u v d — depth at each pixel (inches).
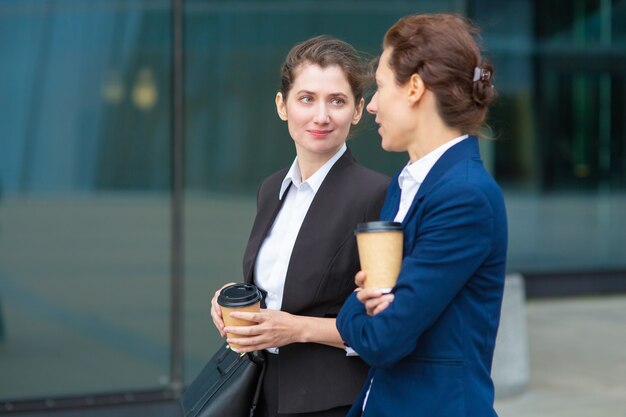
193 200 288.8
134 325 285.0
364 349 95.5
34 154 275.3
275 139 294.8
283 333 114.3
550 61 447.2
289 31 294.4
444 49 96.9
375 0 301.0
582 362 331.0
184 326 288.7
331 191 122.0
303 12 295.0
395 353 94.0
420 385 96.9
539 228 454.6
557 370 319.3
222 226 291.4
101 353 282.2
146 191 285.0
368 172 123.3
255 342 113.3
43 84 275.3
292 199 127.6
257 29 291.9
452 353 96.4
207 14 287.6
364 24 300.4
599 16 450.9
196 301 289.6
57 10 275.3
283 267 123.3
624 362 331.0
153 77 283.9
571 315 420.5
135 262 284.5
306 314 120.6
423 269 93.5
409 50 98.2
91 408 280.4
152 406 282.7
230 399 121.6
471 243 93.8
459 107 97.6
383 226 96.0
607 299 459.8
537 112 447.5
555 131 450.9
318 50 121.6
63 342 279.4
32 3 273.4
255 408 123.2
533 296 458.6
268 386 123.4
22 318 276.7
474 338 97.3
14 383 276.5
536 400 282.0
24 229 275.9
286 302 120.6
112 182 281.9
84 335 280.8
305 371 119.3
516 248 453.4
